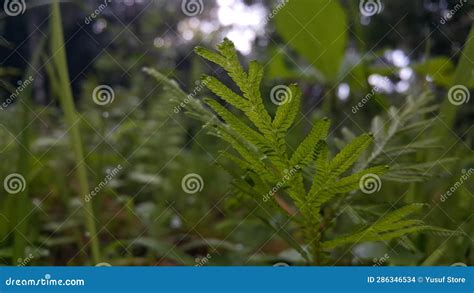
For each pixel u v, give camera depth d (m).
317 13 1.93
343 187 0.81
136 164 3.14
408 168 0.91
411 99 1.16
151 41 4.80
